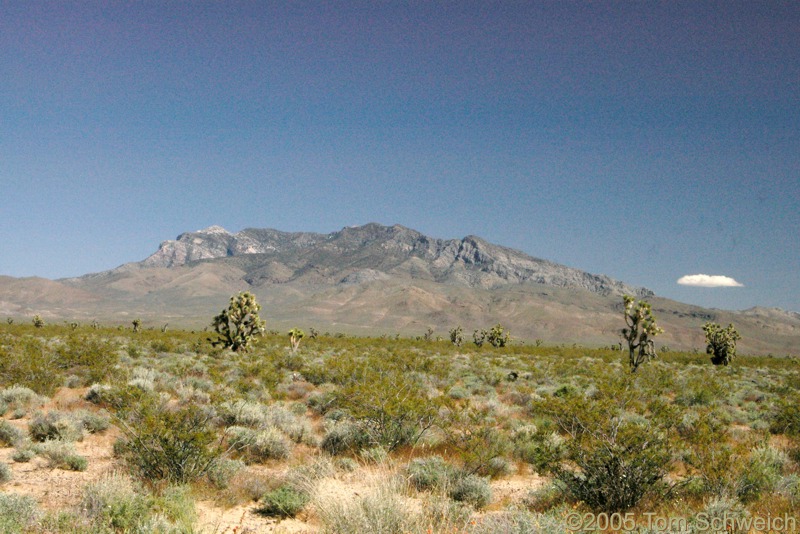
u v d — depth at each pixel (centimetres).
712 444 1148
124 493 931
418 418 1634
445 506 848
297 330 5841
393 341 8738
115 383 1509
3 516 806
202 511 1009
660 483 1080
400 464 1339
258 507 1066
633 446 1055
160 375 2734
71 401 2152
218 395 1739
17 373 2384
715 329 6669
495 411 2194
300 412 2172
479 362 4719
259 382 2864
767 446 1493
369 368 2777
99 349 3009
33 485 1134
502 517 838
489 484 1195
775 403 2664
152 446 1184
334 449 1578
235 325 4891
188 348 4903
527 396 2623
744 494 1059
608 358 6694
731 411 2541
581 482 1081
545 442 1298
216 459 1223
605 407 1118
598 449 1055
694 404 2630
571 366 4553
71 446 1348
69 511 886
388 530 771
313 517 973
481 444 1390
